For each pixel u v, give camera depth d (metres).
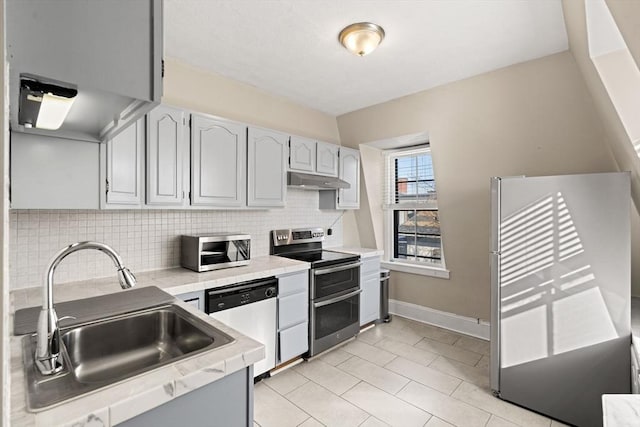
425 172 3.78
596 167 2.32
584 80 2.07
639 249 2.25
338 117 3.75
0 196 0.44
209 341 1.17
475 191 3.03
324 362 2.71
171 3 1.75
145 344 1.40
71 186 1.78
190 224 2.60
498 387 2.15
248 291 2.28
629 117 1.48
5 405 0.48
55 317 0.97
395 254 4.09
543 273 1.95
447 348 2.98
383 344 3.07
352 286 3.15
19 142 1.63
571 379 1.86
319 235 3.59
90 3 0.76
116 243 2.21
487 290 3.17
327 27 1.99
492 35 2.03
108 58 0.78
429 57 2.33
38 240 1.90
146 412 0.84
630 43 0.93
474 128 2.81
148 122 2.08
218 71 2.62
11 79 0.73
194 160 2.30
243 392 1.04
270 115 3.09
